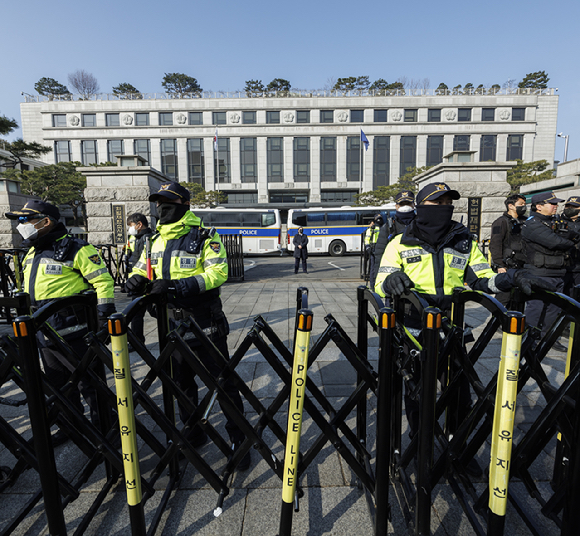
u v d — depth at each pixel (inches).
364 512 70.7
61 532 61.8
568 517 54.0
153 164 1795.0
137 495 59.2
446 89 1776.6
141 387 67.9
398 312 76.4
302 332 55.4
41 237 92.7
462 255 83.0
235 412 68.6
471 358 65.0
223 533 66.2
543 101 1873.8
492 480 51.8
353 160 1761.8
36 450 57.9
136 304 62.0
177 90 2454.5
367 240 364.8
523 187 515.8
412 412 81.3
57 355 79.0
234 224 840.3
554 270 156.4
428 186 84.0
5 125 604.1
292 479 59.7
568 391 53.3
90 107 1779.0
